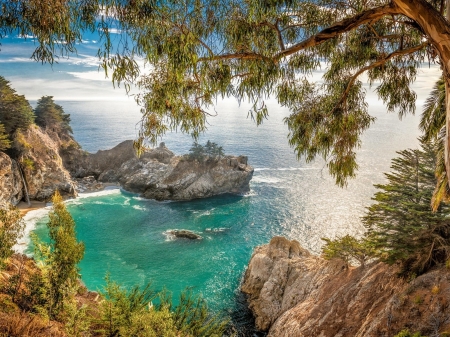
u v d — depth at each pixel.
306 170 108.75
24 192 72.56
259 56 6.52
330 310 26.95
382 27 7.95
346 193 82.81
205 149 87.06
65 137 100.75
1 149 67.62
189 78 7.16
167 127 8.27
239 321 36.97
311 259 39.34
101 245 55.75
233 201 79.06
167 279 45.69
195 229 62.81
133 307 18.73
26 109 79.12
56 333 15.04
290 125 9.37
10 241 22.80
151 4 5.03
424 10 4.11
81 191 85.12
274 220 66.75
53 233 21.45
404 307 19.91
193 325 19.75
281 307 35.84
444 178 9.75
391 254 24.31
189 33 5.42
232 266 49.12
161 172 83.38
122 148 97.56
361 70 7.76
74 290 19.78
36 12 4.67
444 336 15.86
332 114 8.84
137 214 70.50
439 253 23.09
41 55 5.00
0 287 20.25
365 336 20.58
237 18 6.23
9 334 13.08
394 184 27.52
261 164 116.94
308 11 7.46
